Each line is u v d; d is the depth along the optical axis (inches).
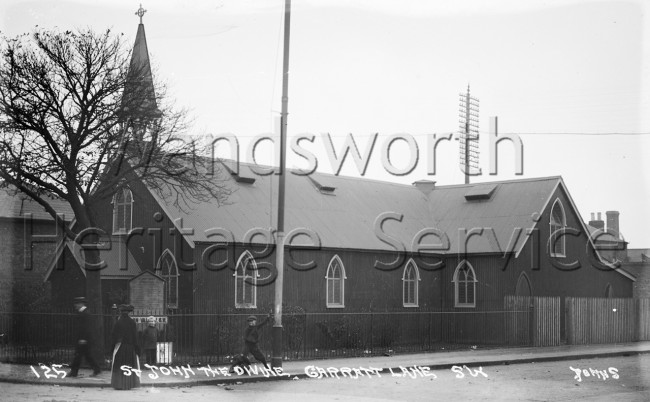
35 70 1117.7
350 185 1947.6
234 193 1630.2
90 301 1149.7
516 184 2010.3
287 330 1480.1
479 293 1859.0
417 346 1649.9
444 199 2069.4
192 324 1382.9
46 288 1571.1
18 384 936.3
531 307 1708.9
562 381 1037.2
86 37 1148.5
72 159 1137.4
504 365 1296.8
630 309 1937.7
